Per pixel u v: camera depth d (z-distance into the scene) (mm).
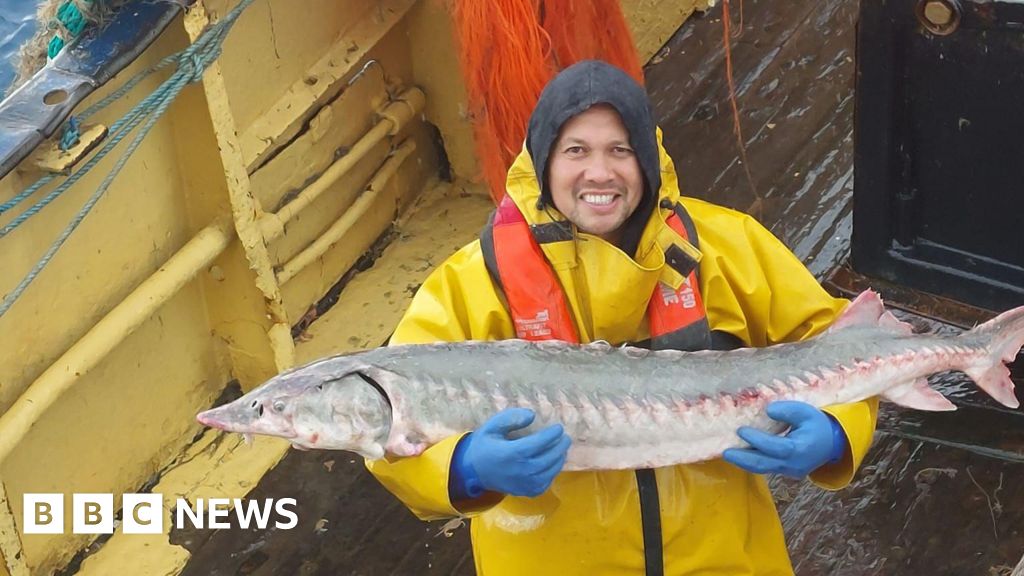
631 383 2059
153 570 3223
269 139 3461
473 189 4133
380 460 2070
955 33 2885
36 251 2922
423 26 3877
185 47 3078
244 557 3229
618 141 2004
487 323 2139
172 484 3418
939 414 3303
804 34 4520
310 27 3604
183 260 3252
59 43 2939
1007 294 3211
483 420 2004
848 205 3924
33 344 3006
